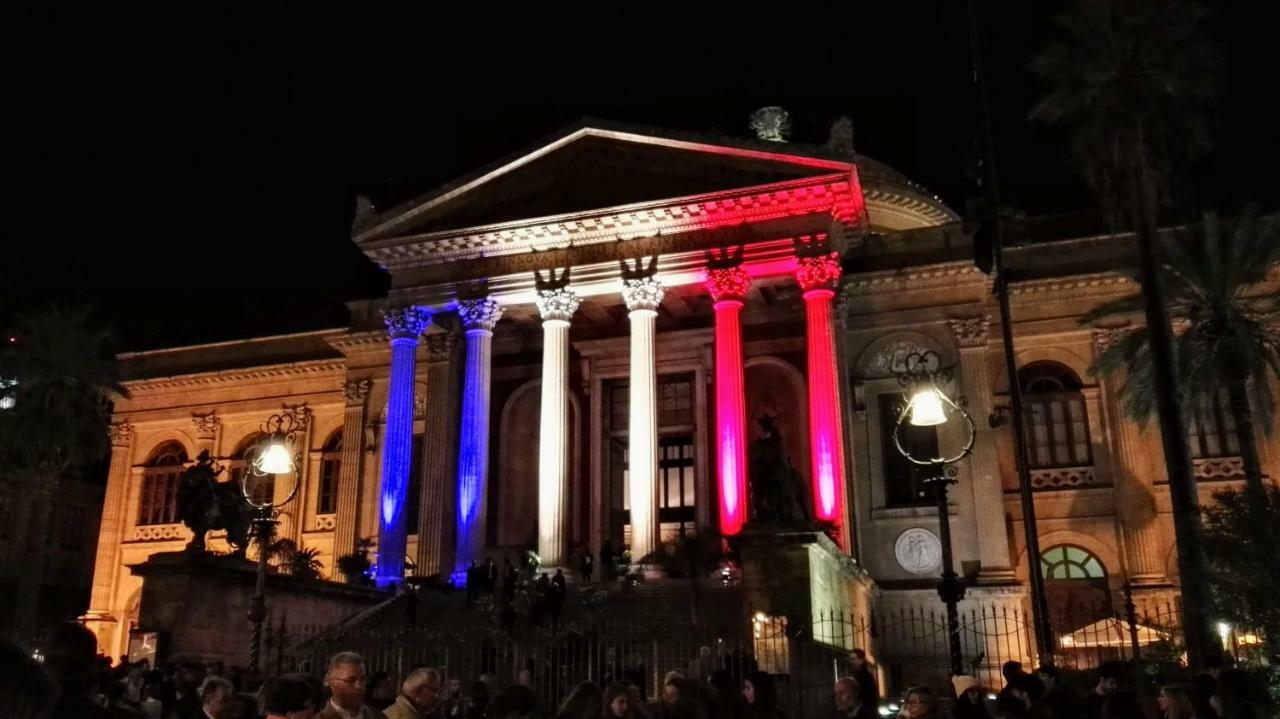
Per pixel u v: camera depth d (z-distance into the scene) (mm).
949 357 39031
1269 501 16500
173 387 51219
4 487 51406
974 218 28422
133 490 50656
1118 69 25719
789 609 23625
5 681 2873
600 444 41406
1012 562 37438
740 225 35344
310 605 30781
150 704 12609
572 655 22109
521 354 43312
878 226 48906
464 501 35594
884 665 34000
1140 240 24609
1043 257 39312
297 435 48125
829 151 34188
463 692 23469
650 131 35969
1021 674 10711
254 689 16828
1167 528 36062
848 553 32938
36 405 39625
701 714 10109
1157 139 26734
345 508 44594
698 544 31609
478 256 37875
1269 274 35875
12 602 51750
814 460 33156
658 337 41531
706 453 39969
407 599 31094
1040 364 39125
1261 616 15719
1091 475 37406
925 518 37531
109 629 48656
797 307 40406
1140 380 30703
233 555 28359
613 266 36125
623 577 33312
